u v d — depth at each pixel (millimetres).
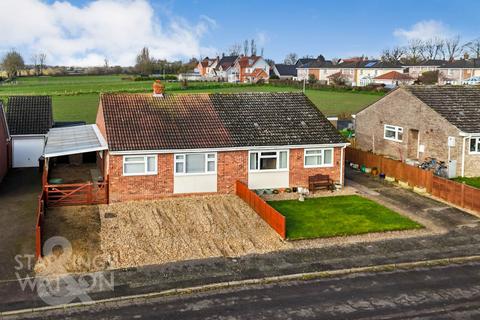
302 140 32062
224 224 25828
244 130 32094
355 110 74688
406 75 112500
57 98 93875
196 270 20594
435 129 36969
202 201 29234
